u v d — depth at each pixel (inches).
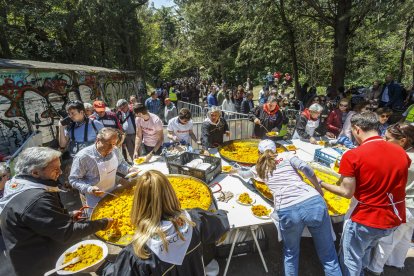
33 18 570.3
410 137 106.9
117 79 616.1
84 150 111.9
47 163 72.3
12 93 277.7
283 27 560.4
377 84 442.9
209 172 126.7
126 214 100.3
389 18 350.3
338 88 462.0
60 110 352.5
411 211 109.1
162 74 1507.1
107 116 194.4
